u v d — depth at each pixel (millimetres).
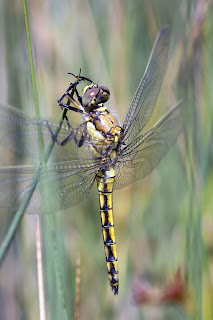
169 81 442
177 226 445
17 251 439
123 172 417
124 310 442
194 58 432
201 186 431
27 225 438
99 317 441
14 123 393
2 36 438
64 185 401
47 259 419
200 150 432
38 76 428
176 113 422
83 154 407
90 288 444
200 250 419
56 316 417
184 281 416
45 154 395
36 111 394
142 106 416
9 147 393
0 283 440
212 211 431
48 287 418
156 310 437
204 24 431
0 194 390
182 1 438
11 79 436
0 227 435
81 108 409
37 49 443
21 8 442
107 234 418
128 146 416
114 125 413
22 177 392
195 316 415
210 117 434
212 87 434
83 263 444
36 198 394
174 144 429
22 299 439
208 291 423
